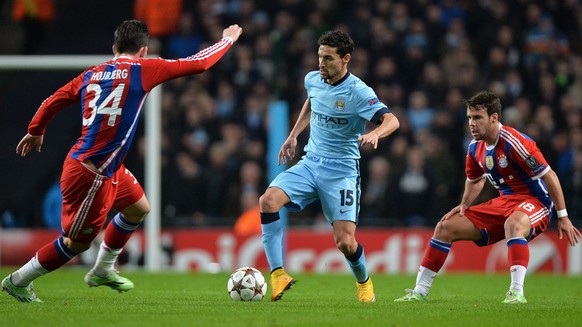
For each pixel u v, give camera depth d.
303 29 57.88
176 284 33.94
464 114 53.69
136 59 23.44
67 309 22.33
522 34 58.59
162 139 54.47
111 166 23.09
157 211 45.62
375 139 23.48
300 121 27.25
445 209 49.69
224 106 56.28
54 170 56.66
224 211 51.28
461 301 26.55
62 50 65.94
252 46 58.31
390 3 59.62
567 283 37.22
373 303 25.19
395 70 56.41
